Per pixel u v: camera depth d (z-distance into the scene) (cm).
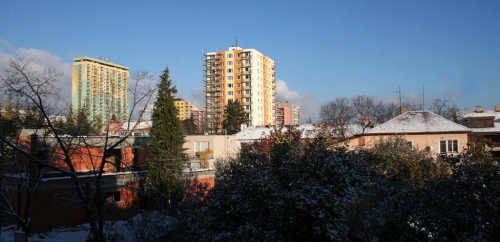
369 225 951
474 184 970
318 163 1081
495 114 4769
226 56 9850
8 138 1609
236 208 1038
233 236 991
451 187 1009
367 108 6000
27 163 1803
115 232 1709
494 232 924
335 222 920
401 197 999
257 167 1159
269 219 986
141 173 2177
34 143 1647
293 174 1132
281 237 959
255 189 1037
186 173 2231
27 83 1267
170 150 2262
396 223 995
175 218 1398
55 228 1992
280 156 1219
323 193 937
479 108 4981
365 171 1105
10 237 1866
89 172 2270
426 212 988
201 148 4162
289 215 965
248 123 8181
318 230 913
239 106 7938
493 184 985
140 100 1445
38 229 1923
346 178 985
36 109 1658
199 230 1075
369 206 978
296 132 1783
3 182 1973
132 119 2005
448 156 1134
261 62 10131
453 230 938
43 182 1953
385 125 3681
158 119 2403
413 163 2098
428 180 1147
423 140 3494
